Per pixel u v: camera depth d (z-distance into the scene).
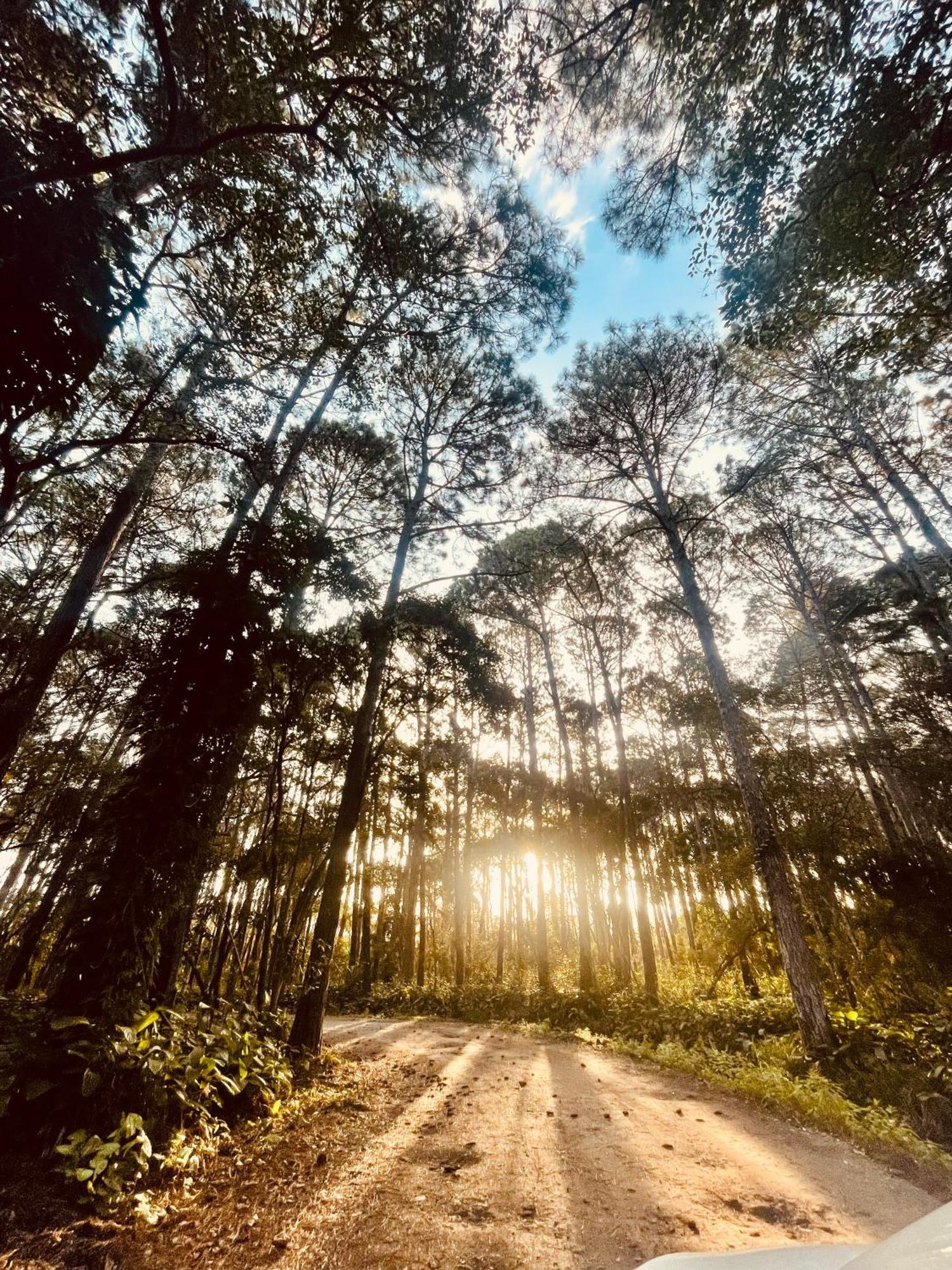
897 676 15.57
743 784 10.41
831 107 5.46
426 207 8.43
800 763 13.42
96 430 7.85
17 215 3.68
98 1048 4.23
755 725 16.73
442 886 27.08
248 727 6.71
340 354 9.48
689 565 12.56
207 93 5.11
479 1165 4.56
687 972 18.41
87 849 5.54
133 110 5.20
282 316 8.36
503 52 5.70
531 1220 3.57
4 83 4.29
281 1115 5.59
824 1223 3.57
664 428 13.88
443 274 8.58
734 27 5.38
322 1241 3.29
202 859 5.87
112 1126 4.01
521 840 23.45
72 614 8.86
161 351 8.24
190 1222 3.48
